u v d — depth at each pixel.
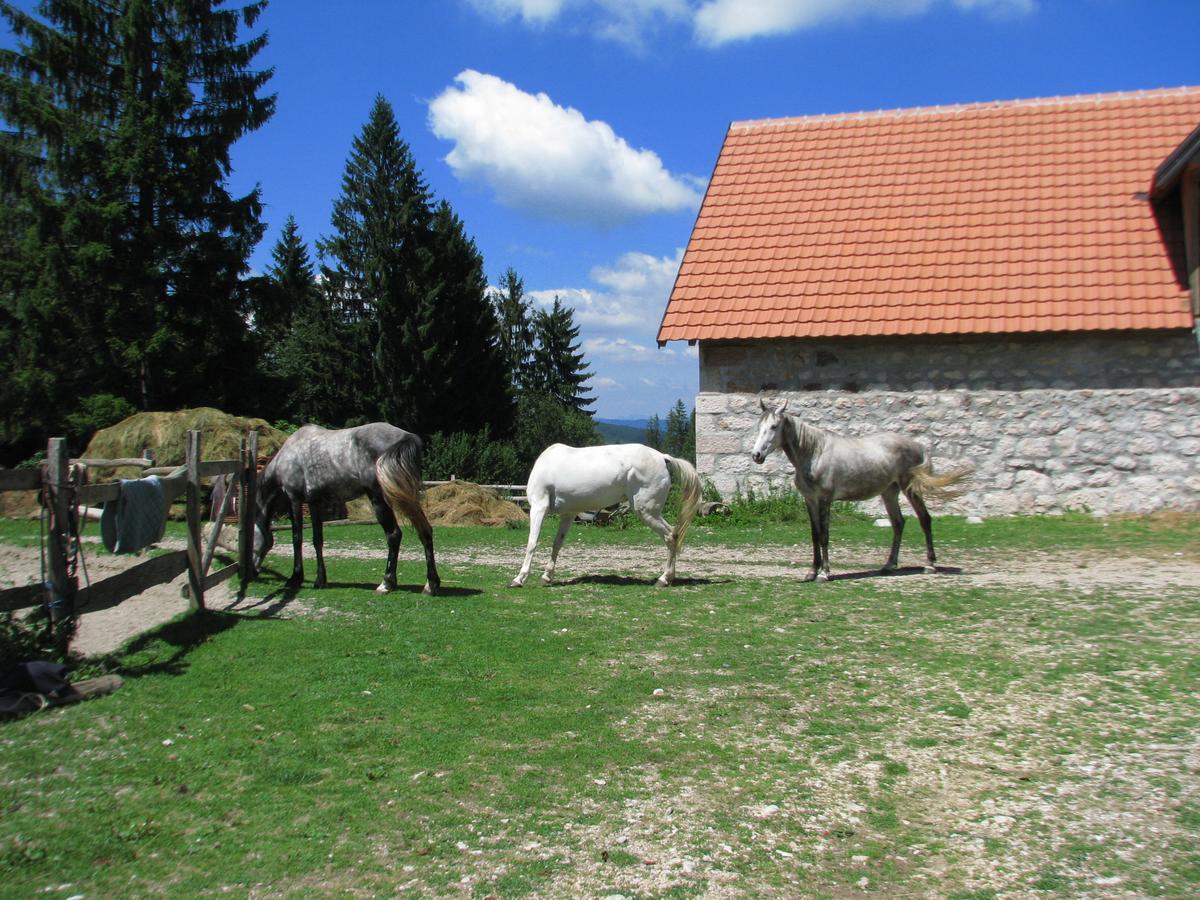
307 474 9.89
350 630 8.11
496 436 45.00
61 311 26.80
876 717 5.86
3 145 26.77
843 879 3.94
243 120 29.36
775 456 17.62
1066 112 20.67
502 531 17.06
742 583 10.60
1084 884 3.86
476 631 8.11
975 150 20.31
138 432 18.28
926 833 4.34
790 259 18.78
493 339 46.81
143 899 3.74
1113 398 16.00
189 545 8.62
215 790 4.76
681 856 4.13
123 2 28.30
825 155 21.25
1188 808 4.48
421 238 43.88
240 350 30.52
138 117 27.52
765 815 4.52
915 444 10.95
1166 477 15.77
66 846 4.12
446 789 4.80
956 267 17.70
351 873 3.97
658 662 7.14
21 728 5.55
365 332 43.59
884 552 13.27
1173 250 16.78
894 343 17.28
